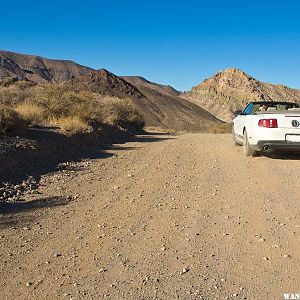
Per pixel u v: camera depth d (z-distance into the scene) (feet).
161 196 26.86
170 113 525.75
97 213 23.13
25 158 35.47
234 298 13.58
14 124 41.75
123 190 28.60
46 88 78.13
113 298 13.66
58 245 18.33
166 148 53.62
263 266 15.97
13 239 19.01
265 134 37.60
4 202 24.97
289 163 37.91
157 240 18.86
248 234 19.49
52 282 14.87
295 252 17.26
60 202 25.31
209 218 22.06
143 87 641.81
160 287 14.37
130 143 61.26
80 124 57.36
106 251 17.63
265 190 28.12
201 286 14.42
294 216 22.16
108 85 583.17
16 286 14.60
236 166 37.32
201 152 48.52
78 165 38.04
